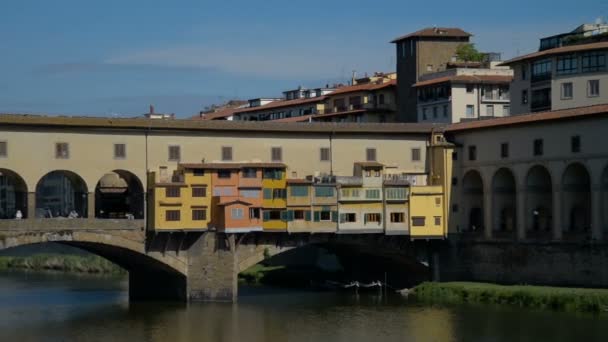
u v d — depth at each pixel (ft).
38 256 540.11
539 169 365.81
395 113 540.93
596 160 335.67
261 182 357.61
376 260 409.69
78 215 376.89
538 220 367.66
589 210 359.46
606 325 292.61
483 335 286.05
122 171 347.56
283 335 289.94
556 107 414.21
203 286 351.87
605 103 379.76
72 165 338.13
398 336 287.28
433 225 377.09
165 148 352.49
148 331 296.51
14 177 344.08
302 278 425.28
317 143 375.25
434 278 381.60
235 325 305.94
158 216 341.41
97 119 340.80
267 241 361.51
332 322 311.27
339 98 563.89
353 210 369.30
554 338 278.46
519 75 440.04
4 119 326.44
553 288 334.03
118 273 488.02
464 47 531.09
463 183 385.70
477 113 488.02
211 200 351.05
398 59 538.06
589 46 403.75
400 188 375.04
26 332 295.48
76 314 329.52
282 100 647.56
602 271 331.36
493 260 368.27
